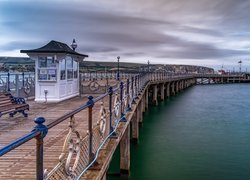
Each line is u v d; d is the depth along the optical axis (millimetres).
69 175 4016
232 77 106562
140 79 22969
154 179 12008
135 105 14617
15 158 6008
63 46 16062
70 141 3982
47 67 14562
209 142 18297
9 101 10094
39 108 12531
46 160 5797
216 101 44000
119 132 8180
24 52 14273
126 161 12297
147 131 21594
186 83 77438
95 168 5367
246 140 18875
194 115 29609
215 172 12828
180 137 19641
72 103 14188
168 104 39125
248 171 12984
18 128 8695
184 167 13484
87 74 32906
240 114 30828
